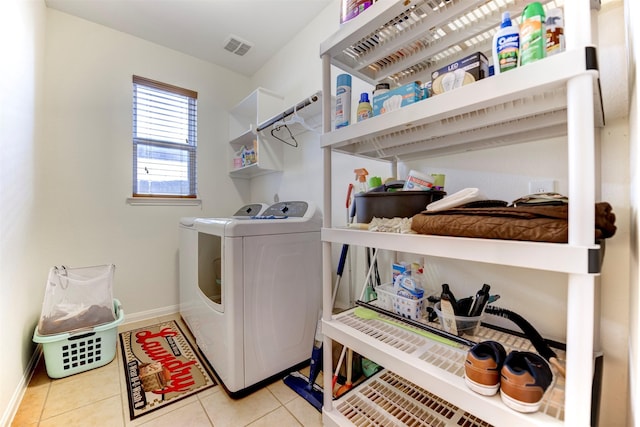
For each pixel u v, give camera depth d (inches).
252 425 45.4
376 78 50.5
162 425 45.5
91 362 61.7
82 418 47.2
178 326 85.7
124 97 90.2
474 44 42.5
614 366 33.9
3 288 47.6
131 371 60.9
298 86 89.6
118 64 89.2
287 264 59.4
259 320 54.7
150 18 83.6
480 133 40.7
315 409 49.0
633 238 27.0
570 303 21.0
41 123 74.3
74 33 82.2
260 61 106.6
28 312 62.3
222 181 110.3
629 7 28.1
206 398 51.9
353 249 69.4
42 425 45.8
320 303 65.9
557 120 34.1
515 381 24.1
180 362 64.4
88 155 84.0
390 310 47.5
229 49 99.1
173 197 99.4
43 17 74.8
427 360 32.7
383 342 37.3
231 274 51.4
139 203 92.6
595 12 33.8
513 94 24.1
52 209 78.0
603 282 34.5
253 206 91.0
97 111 85.5
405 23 37.7
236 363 51.5
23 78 59.7
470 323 38.9
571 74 20.6
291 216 68.6
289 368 59.6
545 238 22.8
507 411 24.2
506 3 34.7
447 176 51.8
